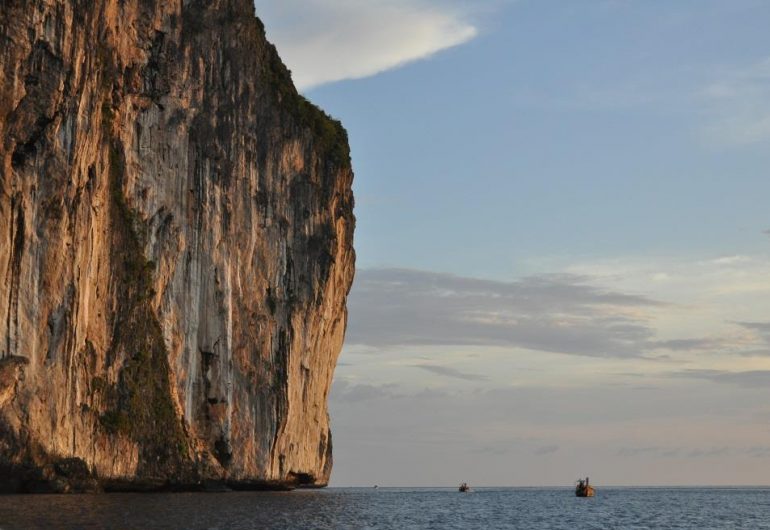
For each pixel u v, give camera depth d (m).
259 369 111.44
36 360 78.75
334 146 124.88
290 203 117.38
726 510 129.75
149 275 98.38
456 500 156.00
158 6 101.81
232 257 109.00
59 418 81.12
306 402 120.31
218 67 109.00
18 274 78.06
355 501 121.06
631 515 111.62
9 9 78.06
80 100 82.50
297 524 67.69
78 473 83.62
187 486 99.56
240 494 104.19
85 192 85.19
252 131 112.69
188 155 105.25
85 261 85.38
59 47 80.44
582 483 187.62
